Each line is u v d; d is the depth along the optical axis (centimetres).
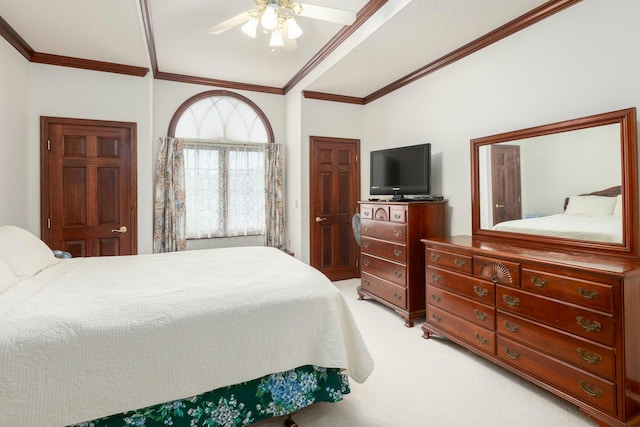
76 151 332
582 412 182
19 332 123
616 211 201
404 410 186
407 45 303
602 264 177
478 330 235
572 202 223
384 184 383
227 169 447
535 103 252
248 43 335
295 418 180
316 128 451
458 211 325
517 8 244
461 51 309
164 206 405
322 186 460
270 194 468
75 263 230
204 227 434
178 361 141
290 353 163
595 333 167
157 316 142
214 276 194
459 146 321
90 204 338
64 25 262
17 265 183
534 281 197
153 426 141
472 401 194
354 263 487
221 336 149
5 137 269
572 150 224
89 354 127
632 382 160
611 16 207
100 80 338
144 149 357
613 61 207
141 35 278
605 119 204
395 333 295
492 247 240
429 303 283
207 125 445
